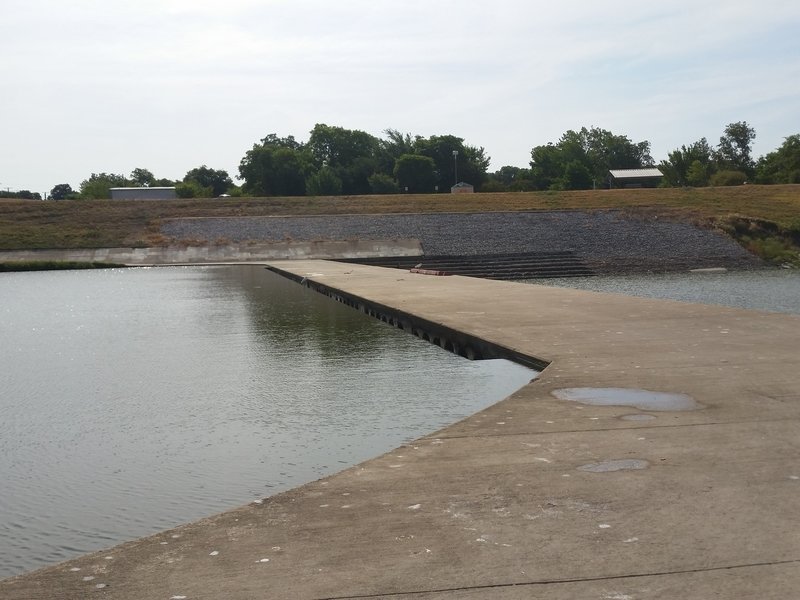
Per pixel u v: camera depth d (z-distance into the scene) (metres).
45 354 16.67
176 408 11.13
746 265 55.09
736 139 127.69
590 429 6.78
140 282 38.97
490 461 5.90
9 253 58.28
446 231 61.97
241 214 70.94
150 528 6.45
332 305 25.28
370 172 124.12
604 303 18.48
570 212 65.88
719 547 4.12
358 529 4.56
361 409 10.41
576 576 3.83
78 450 9.08
